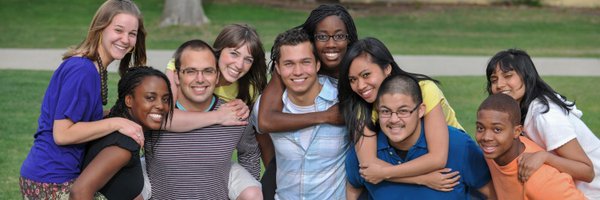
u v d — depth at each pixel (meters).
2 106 9.89
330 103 4.71
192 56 4.64
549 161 4.23
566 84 12.82
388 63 4.46
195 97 4.68
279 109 4.75
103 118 4.62
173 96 4.77
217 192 4.78
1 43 16.86
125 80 4.48
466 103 10.80
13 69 13.21
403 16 24.12
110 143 4.24
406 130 4.31
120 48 4.59
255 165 5.17
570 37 20.80
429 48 18.03
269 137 5.14
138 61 4.98
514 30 21.97
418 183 4.41
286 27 21.12
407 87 4.27
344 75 4.49
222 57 4.86
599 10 26.25
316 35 4.71
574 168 4.32
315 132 4.66
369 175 4.43
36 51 15.67
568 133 4.41
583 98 11.48
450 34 20.88
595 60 16.25
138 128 4.29
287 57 4.57
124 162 4.24
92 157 4.33
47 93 4.43
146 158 4.75
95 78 4.41
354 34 4.79
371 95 4.45
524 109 4.62
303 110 4.75
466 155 4.46
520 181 4.26
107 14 4.54
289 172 4.78
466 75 13.73
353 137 4.51
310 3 26.05
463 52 17.44
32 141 8.13
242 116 4.75
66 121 4.31
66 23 20.61
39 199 4.41
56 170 4.36
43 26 19.94
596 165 4.59
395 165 4.41
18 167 7.14
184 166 4.69
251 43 4.88
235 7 24.28
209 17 22.17
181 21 20.50
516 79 4.62
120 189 4.40
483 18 24.05
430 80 4.57
